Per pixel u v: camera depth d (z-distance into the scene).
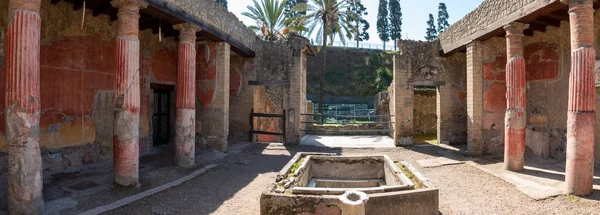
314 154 7.95
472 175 7.89
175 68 11.60
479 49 10.48
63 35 7.60
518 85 8.23
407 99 12.72
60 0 7.42
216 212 5.29
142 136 10.14
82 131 8.06
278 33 23.34
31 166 4.68
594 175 7.32
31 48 4.73
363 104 35.44
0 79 6.27
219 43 10.84
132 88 6.32
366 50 41.97
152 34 10.38
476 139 10.41
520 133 8.12
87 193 5.82
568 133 6.21
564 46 8.91
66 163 7.65
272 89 14.32
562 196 6.00
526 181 7.04
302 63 14.04
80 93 8.02
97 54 8.47
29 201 4.64
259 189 6.73
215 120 10.99
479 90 10.48
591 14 6.16
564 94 8.94
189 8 8.25
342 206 3.95
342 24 23.33
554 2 6.87
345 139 15.12
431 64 12.77
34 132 4.74
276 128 16.86
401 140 12.67
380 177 7.45
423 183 5.11
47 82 7.25
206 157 9.76
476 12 10.11
